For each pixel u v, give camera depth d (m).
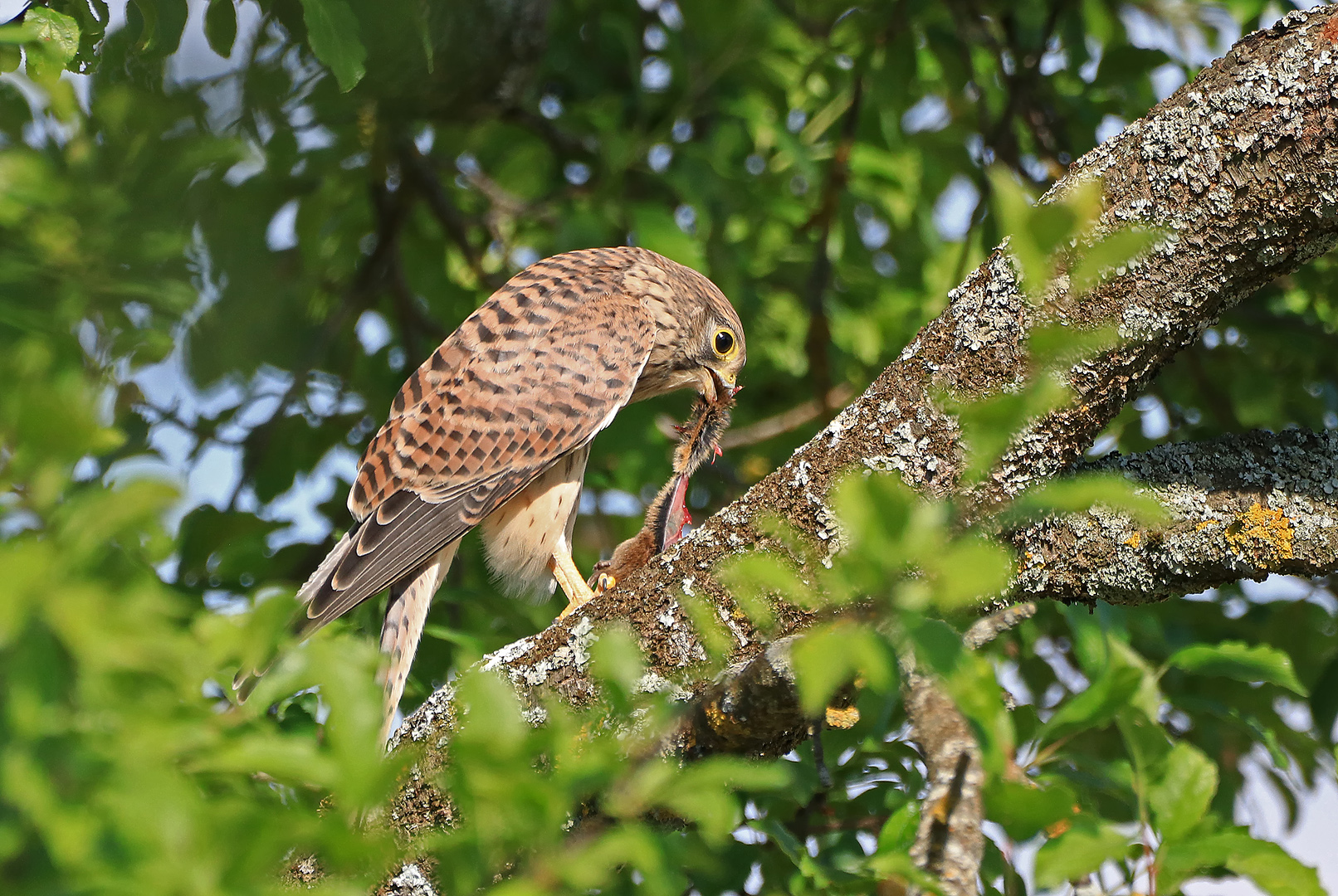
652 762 3.88
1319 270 10.49
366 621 9.01
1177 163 5.19
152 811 2.98
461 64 8.72
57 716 3.02
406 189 10.28
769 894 5.51
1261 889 4.28
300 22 7.78
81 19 6.58
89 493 3.08
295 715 5.88
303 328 9.92
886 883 4.81
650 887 3.53
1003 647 8.62
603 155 10.51
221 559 8.22
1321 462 5.78
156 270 5.69
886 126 11.14
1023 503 3.21
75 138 5.99
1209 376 11.11
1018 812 4.29
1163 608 9.38
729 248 11.65
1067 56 11.28
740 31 10.43
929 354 5.42
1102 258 2.91
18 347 3.91
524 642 5.81
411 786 5.34
